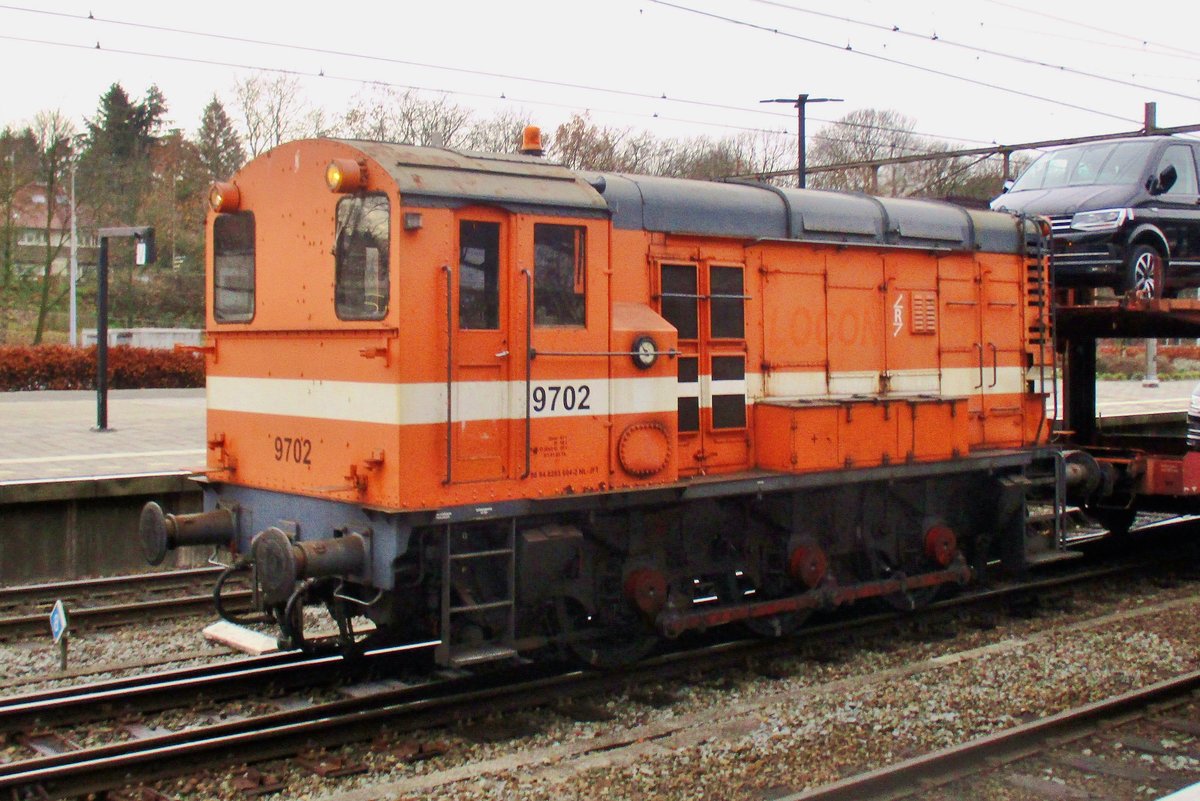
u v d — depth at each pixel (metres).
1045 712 7.25
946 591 10.97
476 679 7.91
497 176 7.06
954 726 6.96
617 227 8.10
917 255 10.09
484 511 6.88
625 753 6.43
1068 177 12.98
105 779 5.95
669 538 8.27
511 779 6.03
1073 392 13.47
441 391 6.69
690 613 8.16
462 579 7.04
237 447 7.98
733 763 6.29
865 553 9.65
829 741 6.66
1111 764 6.32
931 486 9.96
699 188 8.75
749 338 8.90
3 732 6.73
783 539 9.00
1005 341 10.84
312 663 7.92
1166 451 12.88
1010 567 10.52
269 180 7.57
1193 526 14.97
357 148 6.79
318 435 7.17
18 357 28.95
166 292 45.97
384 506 6.60
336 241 6.96
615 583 7.95
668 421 7.85
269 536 6.61
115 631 9.56
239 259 7.92
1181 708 7.27
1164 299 11.67
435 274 6.65
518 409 7.04
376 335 6.65
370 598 7.06
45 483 11.82
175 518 7.73
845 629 9.36
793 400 9.07
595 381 7.42
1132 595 11.12
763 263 8.98
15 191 44.72
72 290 37.41
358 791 5.85
